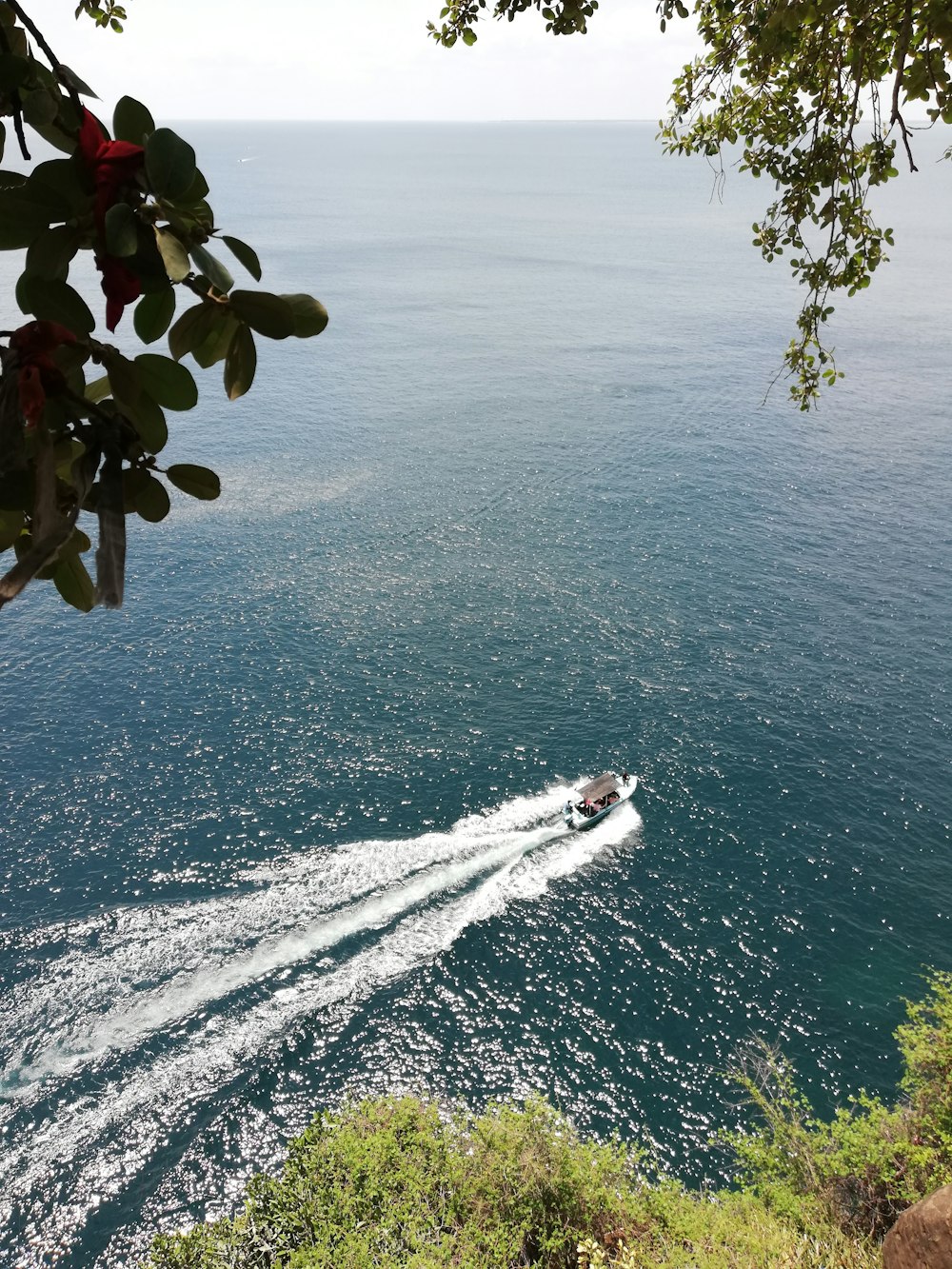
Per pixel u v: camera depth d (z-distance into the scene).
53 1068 38.28
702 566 75.56
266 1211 25.50
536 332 145.38
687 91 10.45
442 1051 39.25
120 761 54.53
